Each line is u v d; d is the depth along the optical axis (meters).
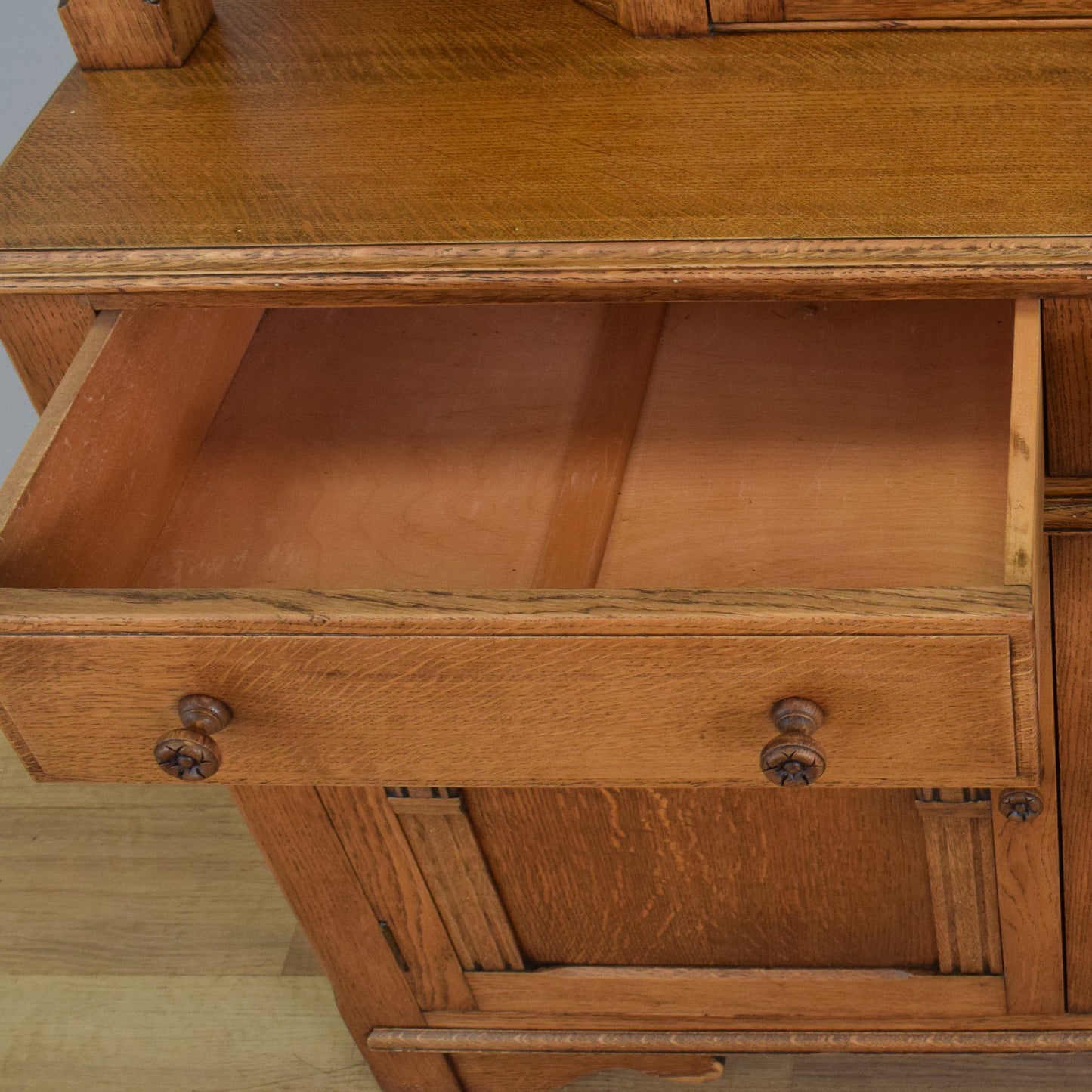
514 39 1.11
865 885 1.19
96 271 0.97
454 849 1.20
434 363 1.21
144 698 0.88
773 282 0.89
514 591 0.82
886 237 0.88
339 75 1.11
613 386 1.15
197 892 1.67
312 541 1.09
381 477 1.13
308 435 1.16
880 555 1.00
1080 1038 1.30
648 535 1.05
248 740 0.90
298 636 0.83
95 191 1.03
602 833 1.17
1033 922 1.20
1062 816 1.12
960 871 1.16
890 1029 1.33
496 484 1.11
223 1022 1.54
